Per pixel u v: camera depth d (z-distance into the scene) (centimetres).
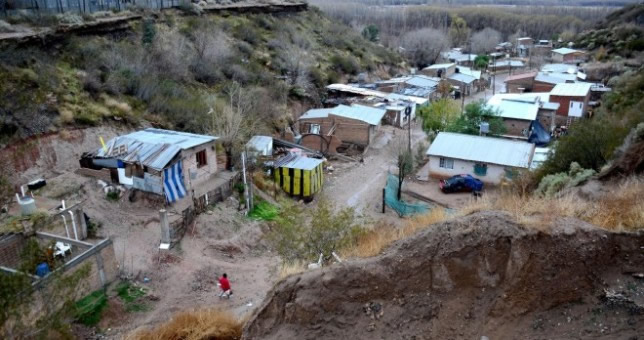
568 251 723
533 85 5366
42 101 2331
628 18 8425
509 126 3534
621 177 1496
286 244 1545
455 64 6650
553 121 3916
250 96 3284
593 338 650
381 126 4134
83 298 1436
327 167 3138
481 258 753
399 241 865
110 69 3069
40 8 3578
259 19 5562
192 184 2202
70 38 3250
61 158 2242
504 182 2602
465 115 3534
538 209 874
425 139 3662
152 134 2364
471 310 730
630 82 3928
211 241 1961
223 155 2505
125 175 2105
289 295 821
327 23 6806
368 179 3002
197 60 3806
